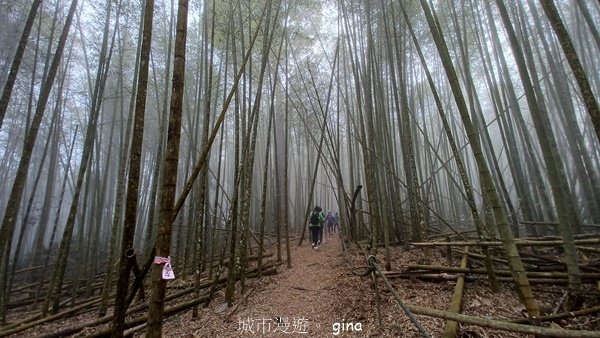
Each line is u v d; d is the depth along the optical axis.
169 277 1.90
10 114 10.39
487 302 3.42
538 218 7.11
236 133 4.77
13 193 3.61
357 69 6.20
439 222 9.14
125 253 2.13
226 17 6.29
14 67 3.60
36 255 9.44
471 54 9.23
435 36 2.95
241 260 5.05
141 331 3.73
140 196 12.27
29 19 3.77
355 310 3.64
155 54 9.13
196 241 6.70
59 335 3.81
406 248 6.12
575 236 4.50
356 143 9.91
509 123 6.67
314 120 11.05
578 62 2.50
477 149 2.69
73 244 11.95
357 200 9.35
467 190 4.07
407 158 6.59
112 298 5.85
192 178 2.34
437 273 4.31
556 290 3.67
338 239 10.53
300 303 4.26
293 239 11.27
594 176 6.37
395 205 6.81
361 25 7.03
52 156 9.68
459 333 2.76
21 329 4.23
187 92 9.64
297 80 9.74
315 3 7.60
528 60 5.68
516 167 6.42
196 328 3.74
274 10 6.50
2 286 5.01
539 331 1.83
